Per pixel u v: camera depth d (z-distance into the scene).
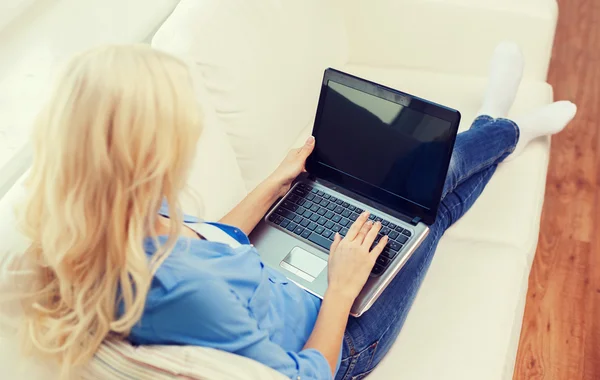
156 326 0.85
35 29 1.55
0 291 0.89
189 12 1.34
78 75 0.78
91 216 0.79
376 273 1.19
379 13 1.77
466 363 1.18
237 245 1.12
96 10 1.63
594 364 1.70
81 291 0.81
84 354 0.84
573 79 2.55
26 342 0.86
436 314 1.27
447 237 1.44
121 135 0.76
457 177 1.41
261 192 1.31
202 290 0.85
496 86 1.67
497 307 1.27
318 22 1.64
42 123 0.79
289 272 1.23
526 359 1.72
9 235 0.91
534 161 1.60
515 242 1.41
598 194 2.14
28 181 0.83
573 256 1.97
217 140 1.34
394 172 1.29
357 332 1.17
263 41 1.44
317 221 1.31
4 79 1.41
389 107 1.27
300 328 1.11
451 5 1.73
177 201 0.85
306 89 1.59
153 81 0.79
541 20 1.72
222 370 0.82
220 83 1.35
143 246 0.83
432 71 1.85
